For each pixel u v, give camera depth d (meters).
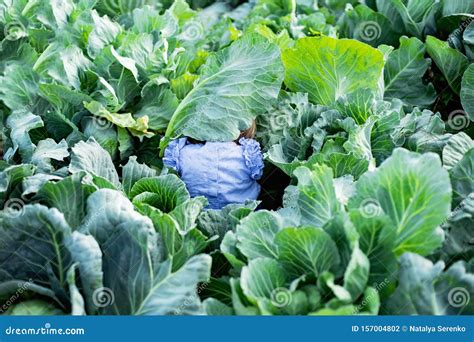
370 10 3.48
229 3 4.24
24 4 3.45
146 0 3.69
